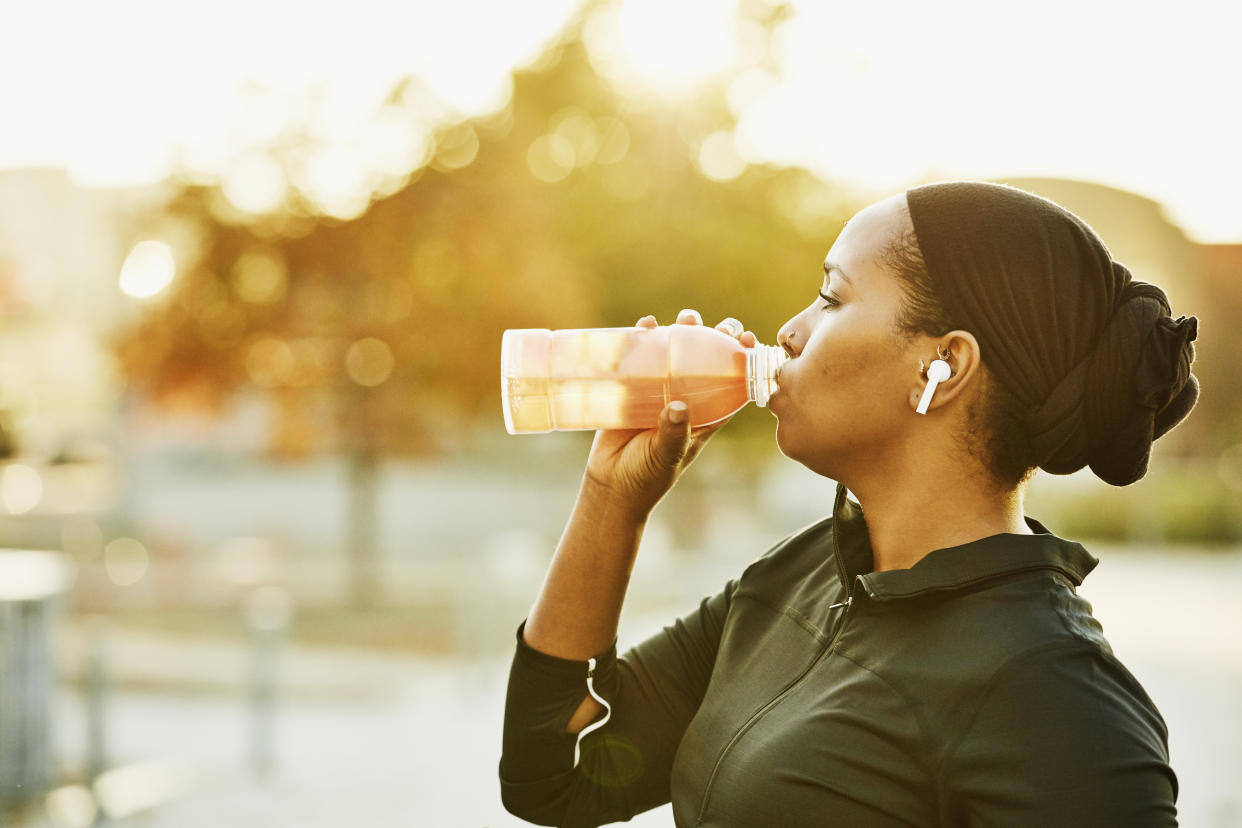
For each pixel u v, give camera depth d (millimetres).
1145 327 1429
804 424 1538
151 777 7355
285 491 26141
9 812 6391
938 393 1447
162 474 25281
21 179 24750
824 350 1511
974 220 1450
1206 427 40562
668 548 21000
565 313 15445
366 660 11703
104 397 22469
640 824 6016
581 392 1769
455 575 17844
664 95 19391
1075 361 1432
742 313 18000
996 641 1353
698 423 1773
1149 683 10180
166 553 20359
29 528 19484
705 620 1908
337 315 15156
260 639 7820
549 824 1848
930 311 1452
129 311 15820
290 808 6695
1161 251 40438
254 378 15359
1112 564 23312
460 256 15305
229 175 15023
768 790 1436
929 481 1487
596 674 1796
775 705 1520
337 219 15242
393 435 15328
